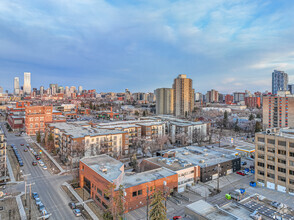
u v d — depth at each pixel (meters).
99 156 82.81
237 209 50.25
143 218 55.56
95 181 64.44
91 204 62.94
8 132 175.88
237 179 84.69
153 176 68.69
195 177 79.88
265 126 189.62
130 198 59.25
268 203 53.53
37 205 60.34
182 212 59.12
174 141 148.12
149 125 138.50
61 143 109.69
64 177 83.06
